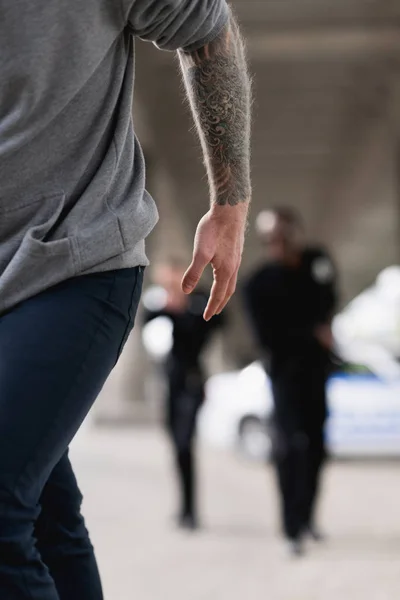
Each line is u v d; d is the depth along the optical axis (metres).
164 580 7.23
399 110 24.66
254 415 15.91
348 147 31.77
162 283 9.95
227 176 3.06
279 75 22.77
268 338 8.39
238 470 14.82
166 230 47.16
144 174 3.00
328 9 18.55
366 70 22.31
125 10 2.76
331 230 53.41
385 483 12.93
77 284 2.75
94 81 2.78
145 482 13.34
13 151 2.71
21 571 2.57
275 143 31.39
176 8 2.85
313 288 8.38
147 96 22.17
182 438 9.75
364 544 8.65
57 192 2.77
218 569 7.66
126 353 26.34
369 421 15.20
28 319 2.69
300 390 8.38
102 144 2.85
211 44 2.98
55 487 3.05
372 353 15.48
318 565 7.78
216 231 3.08
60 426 2.65
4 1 2.68
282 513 8.28
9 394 2.60
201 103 3.03
